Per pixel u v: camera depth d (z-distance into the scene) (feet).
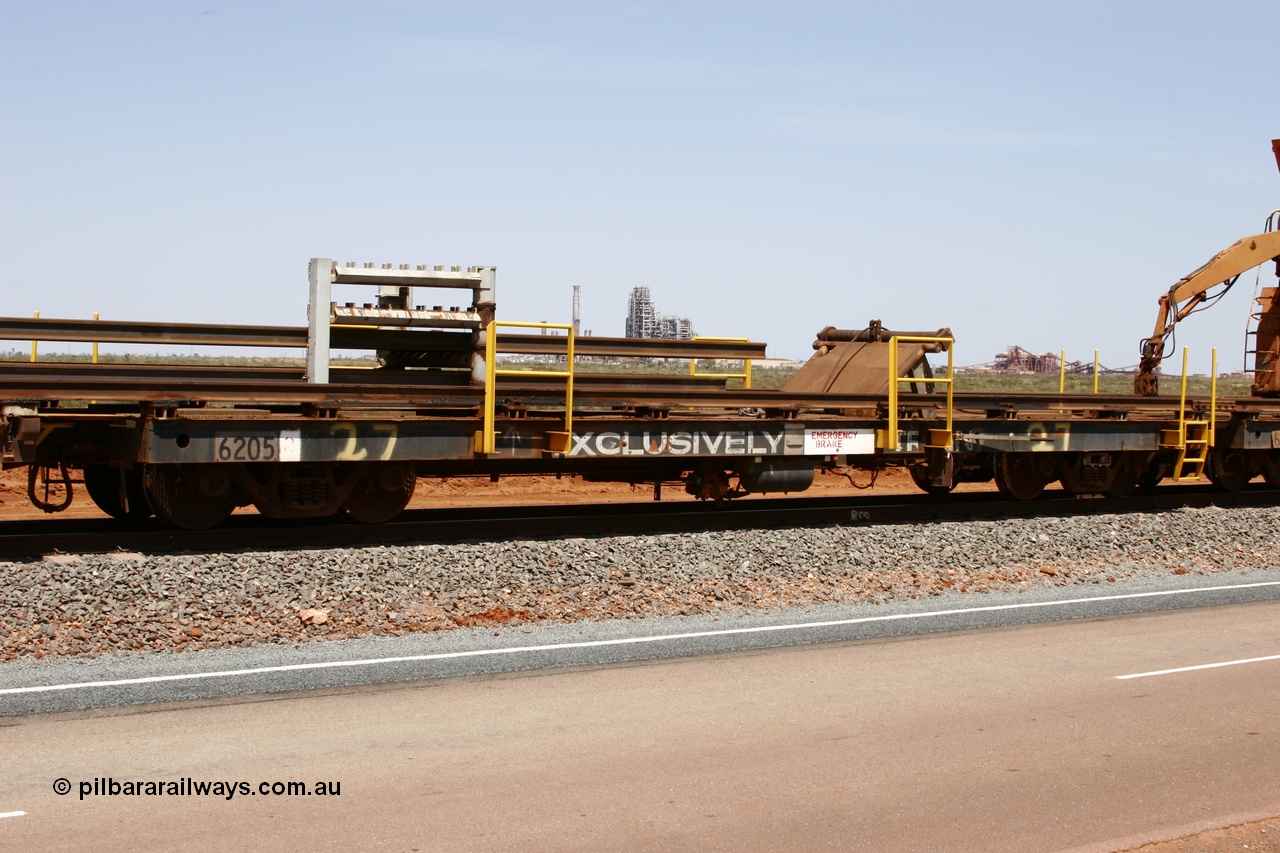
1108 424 56.85
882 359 55.11
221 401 38.01
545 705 25.84
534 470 47.37
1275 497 64.08
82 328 44.75
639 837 19.01
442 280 43.68
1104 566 44.19
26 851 18.07
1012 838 19.42
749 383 58.03
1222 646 32.42
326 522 45.09
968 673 29.17
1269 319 72.18
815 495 69.05
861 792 21.15
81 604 31.53
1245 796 21.47
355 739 23.36
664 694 26.86
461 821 19.47
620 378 53.93
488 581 36.65
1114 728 25.04
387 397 40.81
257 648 29.91
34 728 23.71
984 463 57.72
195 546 39.55
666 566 39.83
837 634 33.01
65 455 40.60
